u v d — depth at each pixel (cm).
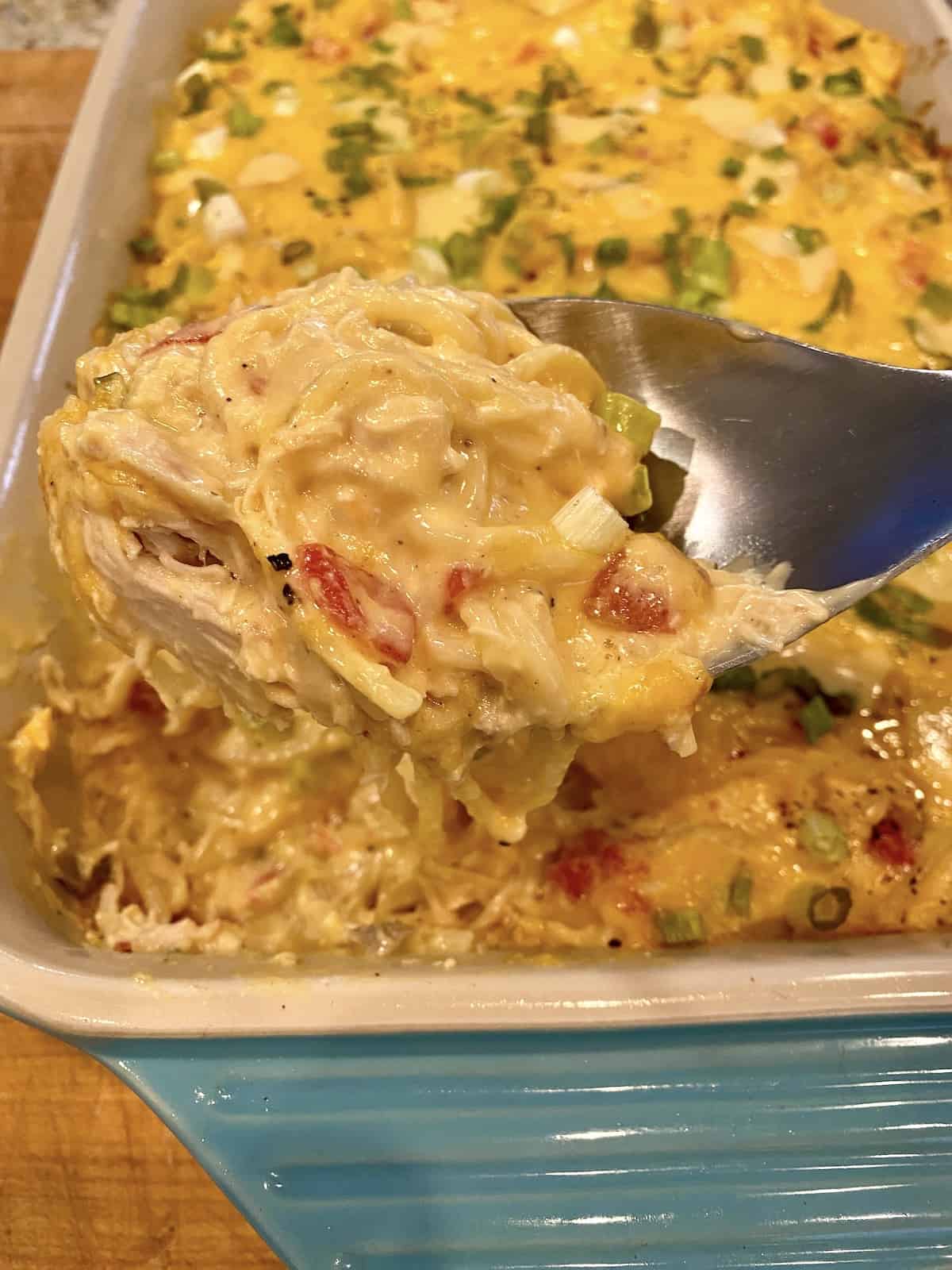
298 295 21
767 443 22
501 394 19
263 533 17
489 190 29
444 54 32
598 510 19
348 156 29
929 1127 19
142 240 29
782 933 22
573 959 21
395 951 23
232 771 25
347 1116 19
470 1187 19
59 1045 24
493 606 18
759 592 20
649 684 18
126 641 21
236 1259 22
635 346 23
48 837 23
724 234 28
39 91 35
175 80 32
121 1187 22
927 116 31
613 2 33
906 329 27
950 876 22
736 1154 19
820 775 24
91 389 21
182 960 21
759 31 32
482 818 20
